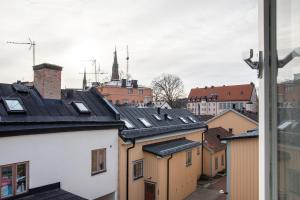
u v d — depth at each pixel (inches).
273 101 57.6
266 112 58.7
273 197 57.7
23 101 381.4
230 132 1109.7
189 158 636.1
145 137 520.7
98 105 490.3
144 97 2284.7
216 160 792.3
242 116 1122.0
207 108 2500.0
